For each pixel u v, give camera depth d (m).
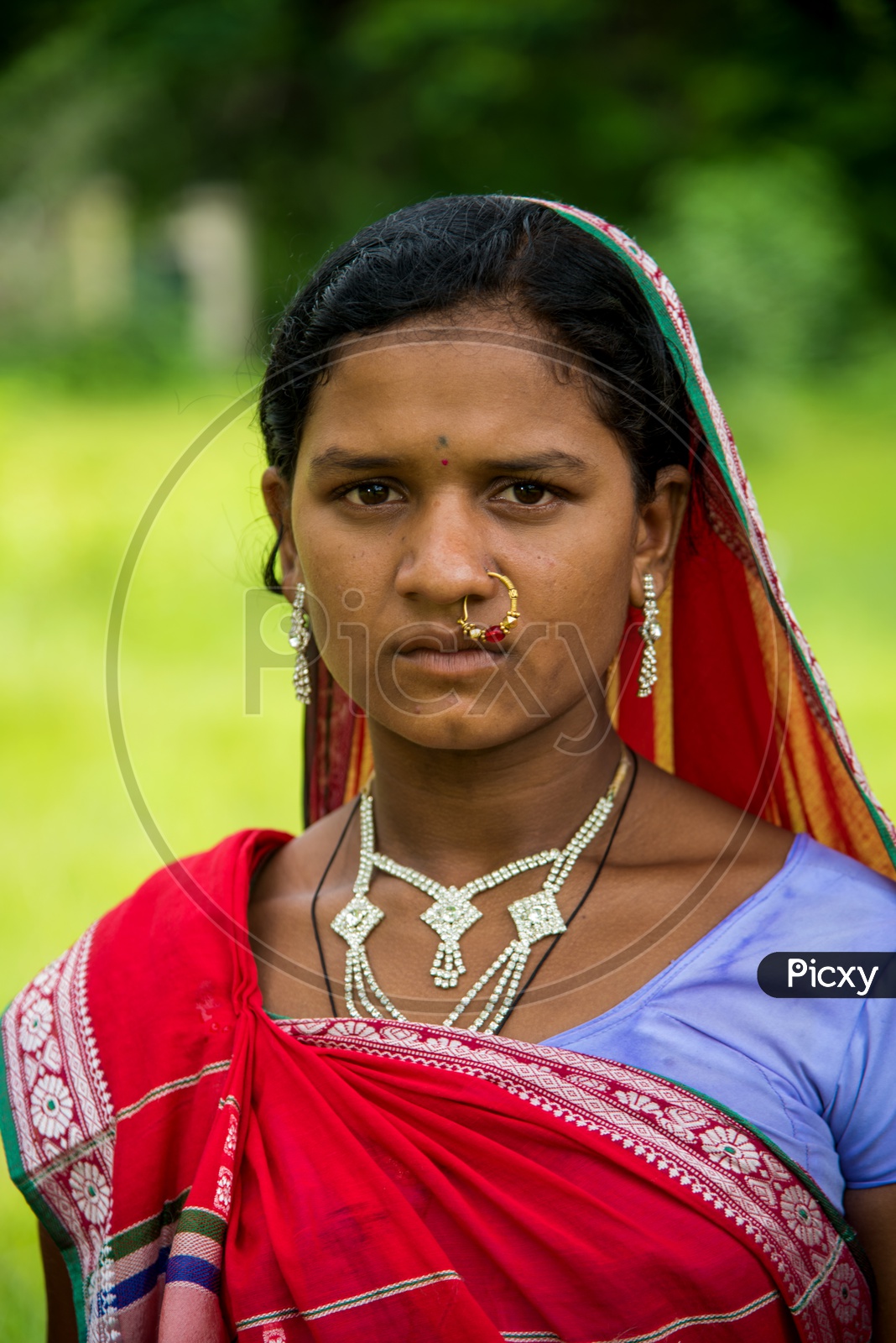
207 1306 1.55
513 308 1.53
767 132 19.31
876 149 19.22
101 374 16.98
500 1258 1.50
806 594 9.57
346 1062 1.60
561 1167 1.53
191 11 19.36
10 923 4.73
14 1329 2.78
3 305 18.89
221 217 20.67
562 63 20.09
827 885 1.67
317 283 1.64
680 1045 1.57
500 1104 1.53
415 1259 1.50
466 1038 1.57
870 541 11.04
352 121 20.72
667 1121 1.53
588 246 1.59
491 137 20.59
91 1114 1.75
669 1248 1.50
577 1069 1.55
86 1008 1.80
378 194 20.59
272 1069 1.63
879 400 16.61
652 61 20.00
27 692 7.07
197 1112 1.68
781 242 16.81
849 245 17.80
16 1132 1.80
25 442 11.89
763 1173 1.54
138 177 20.16
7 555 8.98
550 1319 1.50
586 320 1.54
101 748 6.45
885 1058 1.57
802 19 18.69
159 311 19.05
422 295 1.52
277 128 20.61
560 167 20.66
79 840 5.45
